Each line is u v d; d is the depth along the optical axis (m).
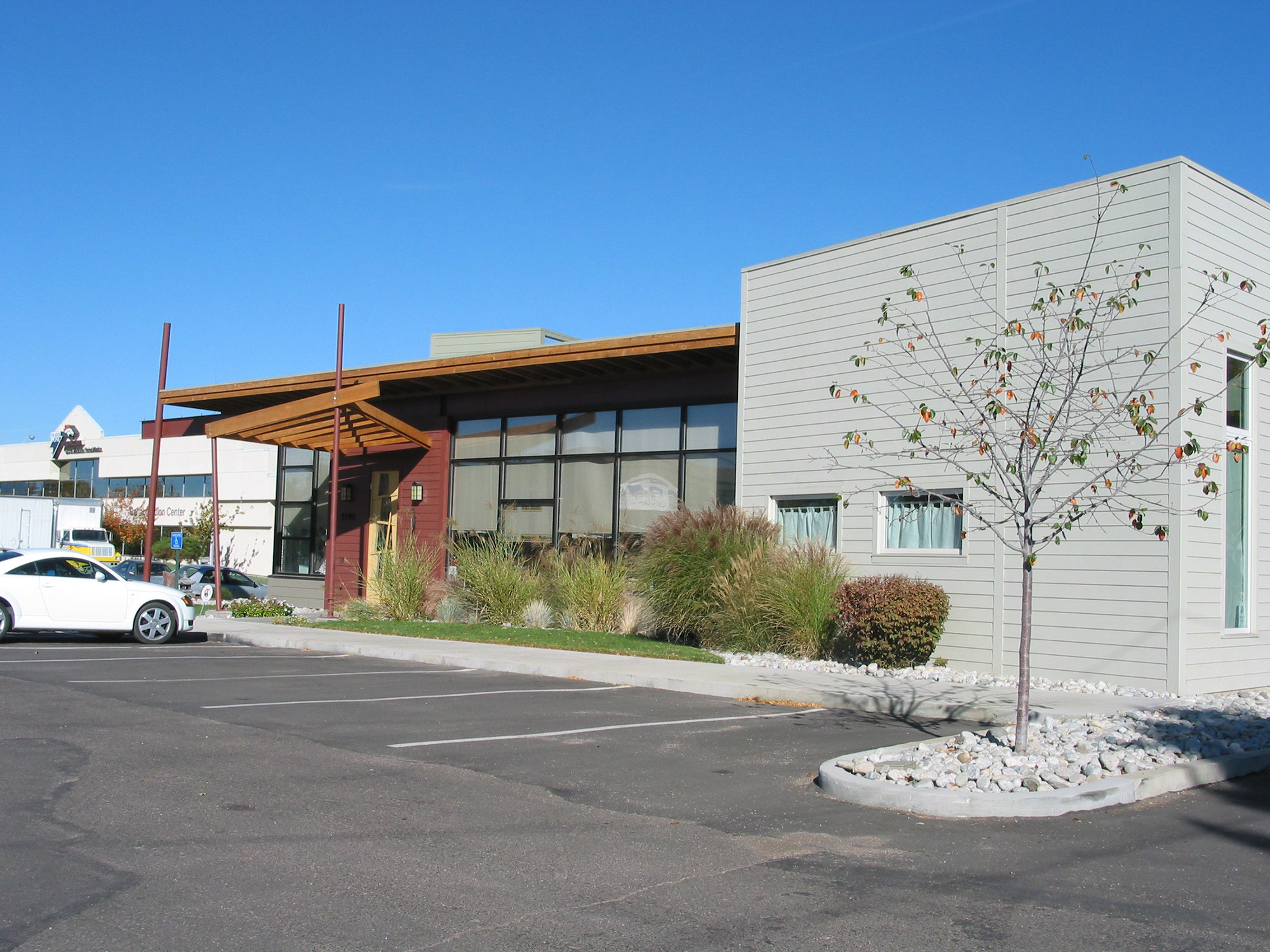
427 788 7.77
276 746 9.12
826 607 15.40
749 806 7.50
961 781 7.73
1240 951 4.84
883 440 16.12
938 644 15.06
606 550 21.50
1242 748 9.16
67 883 5.41
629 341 19.59
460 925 5.00
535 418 23.17
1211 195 13.58
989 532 14.66
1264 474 14.51
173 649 17.73
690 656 15.95
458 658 15.74
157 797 7.23
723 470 19.98
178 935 4.77
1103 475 9.90
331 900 5.30
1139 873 6.03
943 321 15.51
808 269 17.45
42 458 66.56
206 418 31.17
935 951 4.81
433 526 24.61
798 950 4.79
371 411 23.02
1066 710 11.14
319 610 26.00
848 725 10.97
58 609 17.83
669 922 5.12
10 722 9.85
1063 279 14.16
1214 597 13.34
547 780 8.16
